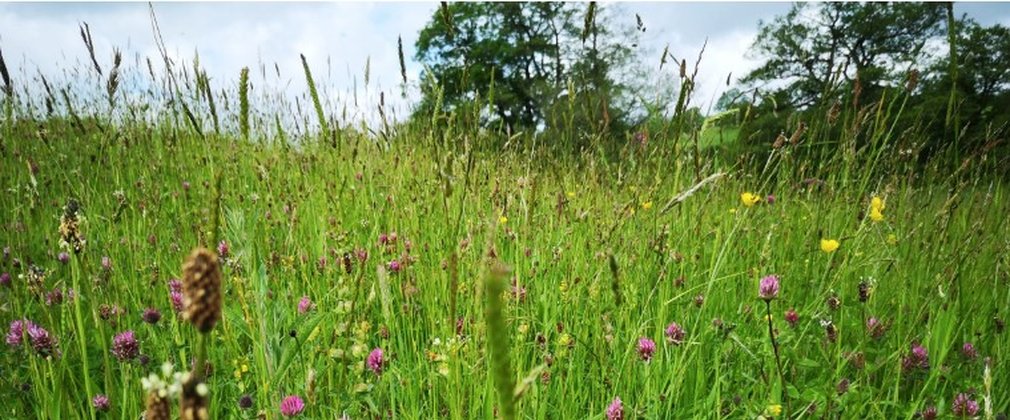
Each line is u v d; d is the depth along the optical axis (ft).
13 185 14.28
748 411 7.50
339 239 11.35
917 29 106.32
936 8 102.99
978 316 9.89
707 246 11.70
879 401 7.46
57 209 13.60
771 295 5.76
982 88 83.71
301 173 15.56
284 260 10.30
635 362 8.14
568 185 14.06
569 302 9.58
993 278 10.77
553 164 14.17
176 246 11.54
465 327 8.02
